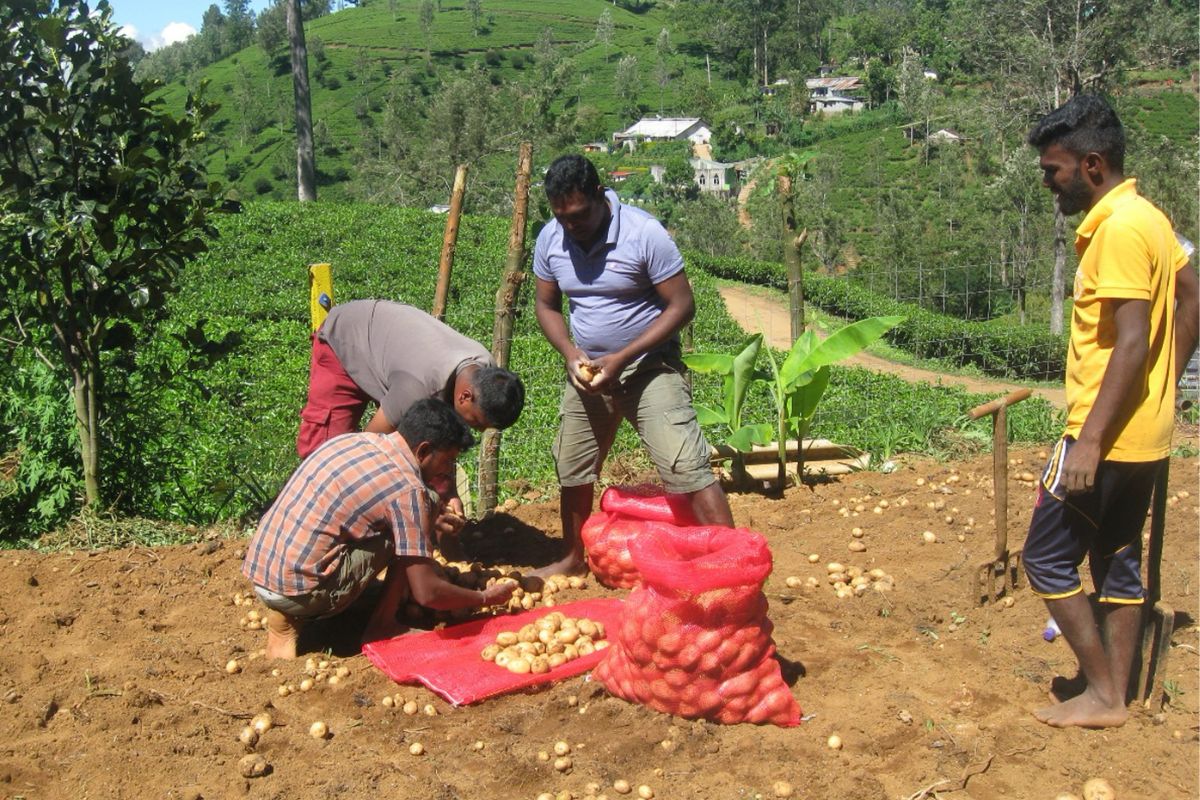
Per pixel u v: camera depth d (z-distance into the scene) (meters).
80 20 6.20
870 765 3.95
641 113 126.81
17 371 6.90
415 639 5.00
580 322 5.42
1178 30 31.12
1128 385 3.82
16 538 6.53
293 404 12.79
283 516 4.77
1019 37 31.75
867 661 4.80
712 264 35.78
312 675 4.73
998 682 4.58
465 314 22.39
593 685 4.41
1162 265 3.88
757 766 3.91
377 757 4.06
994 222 41.66
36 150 6.62
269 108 119.75
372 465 4.75
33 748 4.06
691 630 4.11
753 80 120.75
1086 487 3.88
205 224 6.53
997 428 5.35
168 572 5.94
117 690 4.55
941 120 84.69
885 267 47.81
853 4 163.88
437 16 164.62
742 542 4.26
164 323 18.05
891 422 9.41
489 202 53.78
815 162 68.56
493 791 3.84
